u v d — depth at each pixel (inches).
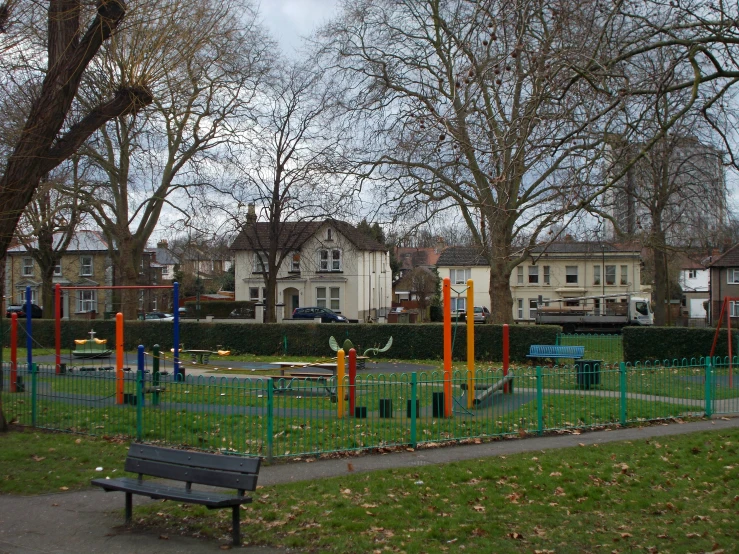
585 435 505.0
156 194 1307.8
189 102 1173.1
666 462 415.5
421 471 387.9
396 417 536.4
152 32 486.3
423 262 3289.9
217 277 3056.1
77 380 682.8
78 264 2260.1
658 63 426.6
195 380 732.7
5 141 668.1
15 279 2229.3
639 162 498.3
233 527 277.3
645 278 2508.6
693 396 663.1
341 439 452.8
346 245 2142.0
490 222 683.4
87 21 482.6
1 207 462.3
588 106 380.2
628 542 278.7
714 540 281.3
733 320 2000.5
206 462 282.0
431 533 286.0
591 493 347.6
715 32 331.3
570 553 266.1
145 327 1247.5
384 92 1067.3
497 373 808.3
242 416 486.3
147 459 296.4
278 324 1184.2
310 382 692.7
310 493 344.5
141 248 1381.6
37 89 652.7
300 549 271.4
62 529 296.5
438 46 1003.3
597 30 371.6
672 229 1015.0
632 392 676.7
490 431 496.1
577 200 402.3
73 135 479.2
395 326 1133.7
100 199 1352.1
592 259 2263.8
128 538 285.1
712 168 746.2
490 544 274.2
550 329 1063.6
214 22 666.8
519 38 359.3
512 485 362.3
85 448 440.1
